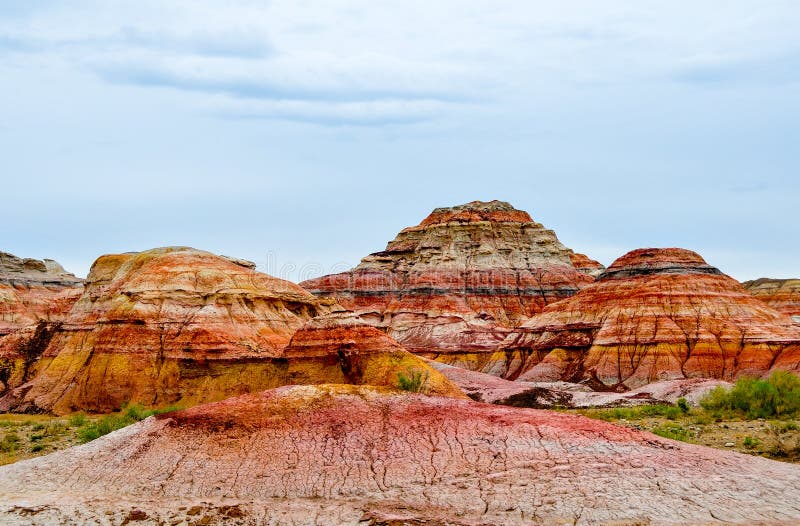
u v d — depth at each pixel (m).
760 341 89.12
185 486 25.91
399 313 151.88
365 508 24.09
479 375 87.62
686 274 102.75
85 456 27.81
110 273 86.62
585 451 26.16
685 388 66.94
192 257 80.81
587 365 95.75
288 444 27.56
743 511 22.86
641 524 22.41
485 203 190.38
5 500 25.08
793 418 46.56
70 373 73.56
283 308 80.81
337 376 60.38
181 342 69.19
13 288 128.62
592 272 183.00
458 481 25.22
